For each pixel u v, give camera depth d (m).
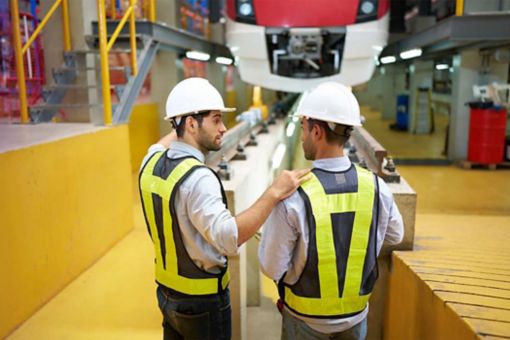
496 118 7.79
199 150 1.86
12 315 2.84
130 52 5.61
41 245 3.14
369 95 24.34
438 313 1.83
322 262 1.63
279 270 1.68
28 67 6.42
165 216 1.75
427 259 2.54
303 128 1.71
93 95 5.71
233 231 1.57
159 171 1.80
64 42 5.65
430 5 9.38
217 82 12.13
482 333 1.43
